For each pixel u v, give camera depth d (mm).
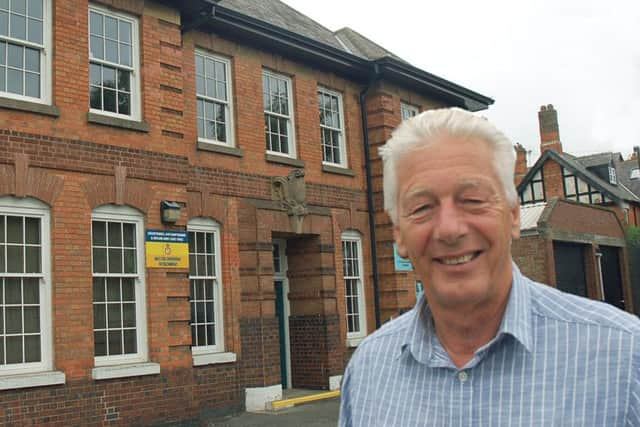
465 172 1933
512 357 1848
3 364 8695
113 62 10516
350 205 15125
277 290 14211
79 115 9750
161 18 11086
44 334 9086
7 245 8938
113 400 9453
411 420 1966
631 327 1783
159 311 10281
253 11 14898
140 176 10344
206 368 11477
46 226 9281
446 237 1917
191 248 11875
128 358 9953
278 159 13445
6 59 9297
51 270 9211
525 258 22266
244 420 11156
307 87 14586
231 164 12594
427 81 16891
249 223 12570
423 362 2008
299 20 17156
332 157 15242
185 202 10922
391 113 16062
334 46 16031
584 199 35875
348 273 15078
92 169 9773
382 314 15391
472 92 18234
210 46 12602
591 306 1886
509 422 1788
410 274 15727
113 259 10031
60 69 9625
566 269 23438
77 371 9164
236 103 12922
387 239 15477
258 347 12281
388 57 15422
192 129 12031
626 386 1714
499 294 1942
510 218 2020
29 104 9164
